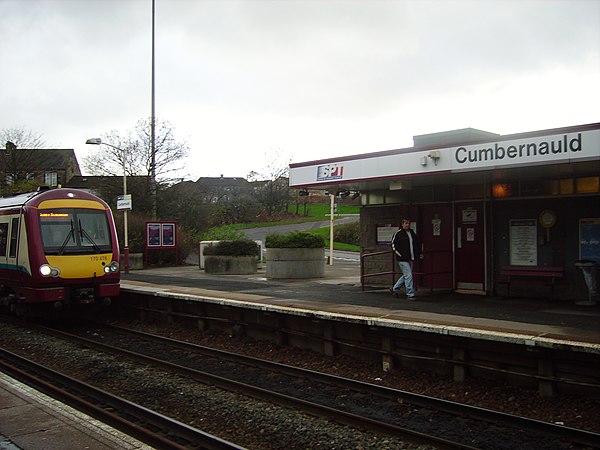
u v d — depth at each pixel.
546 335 7.84
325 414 7.40
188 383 9.09
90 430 5.90
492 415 7.03
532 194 11.97
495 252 12.52
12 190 47.16
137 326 14.98
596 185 11.16
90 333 14.08
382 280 14.98
